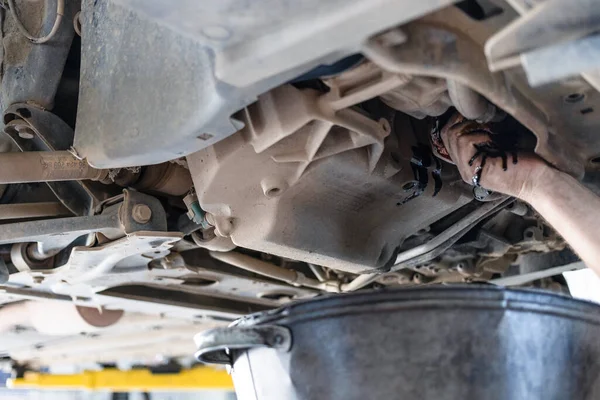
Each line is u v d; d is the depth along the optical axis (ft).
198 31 3.29
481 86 3.64
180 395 26.58
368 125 4.41
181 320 10.00
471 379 3.93
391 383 3.98
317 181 4.99
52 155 5.47
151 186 6.07
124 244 6.06
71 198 6.24
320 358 4.14
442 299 3.98
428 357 3.95
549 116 4.14
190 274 7.36
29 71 5.88
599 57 2.90
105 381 20.42
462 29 3.57
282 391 4.28
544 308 4.09
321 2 3.03
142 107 4.25
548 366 4.07
